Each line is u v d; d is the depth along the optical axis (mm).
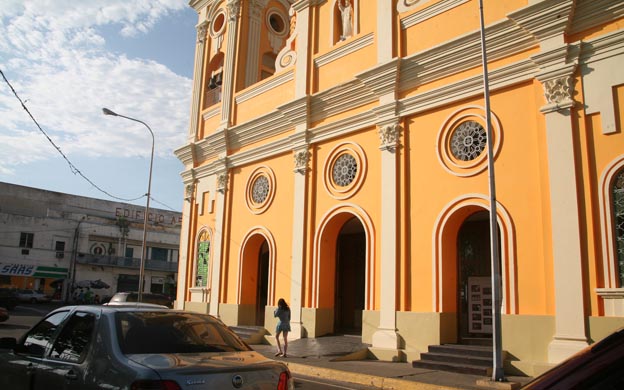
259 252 17938
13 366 5117
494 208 9320
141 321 4473
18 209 47125
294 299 14898
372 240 13109
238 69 19500
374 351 12203
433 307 11477
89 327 4531
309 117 15578
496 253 9156
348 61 14836
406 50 13164
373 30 14156
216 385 3770
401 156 12742
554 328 9469
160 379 3594
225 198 18594
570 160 9625
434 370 10383
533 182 10242
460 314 11789
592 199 9352
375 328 12578
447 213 11555
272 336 15328
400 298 12125
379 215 13094
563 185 9641
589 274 9148
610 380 2201
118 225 47531
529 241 10117
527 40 10703
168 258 50875
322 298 14508
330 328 14562
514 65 10758
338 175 14578
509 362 9797
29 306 37125
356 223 16047
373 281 12922
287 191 16109
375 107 13336
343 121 14375
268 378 4148
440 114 12133
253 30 20297
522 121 10617
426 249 11859
